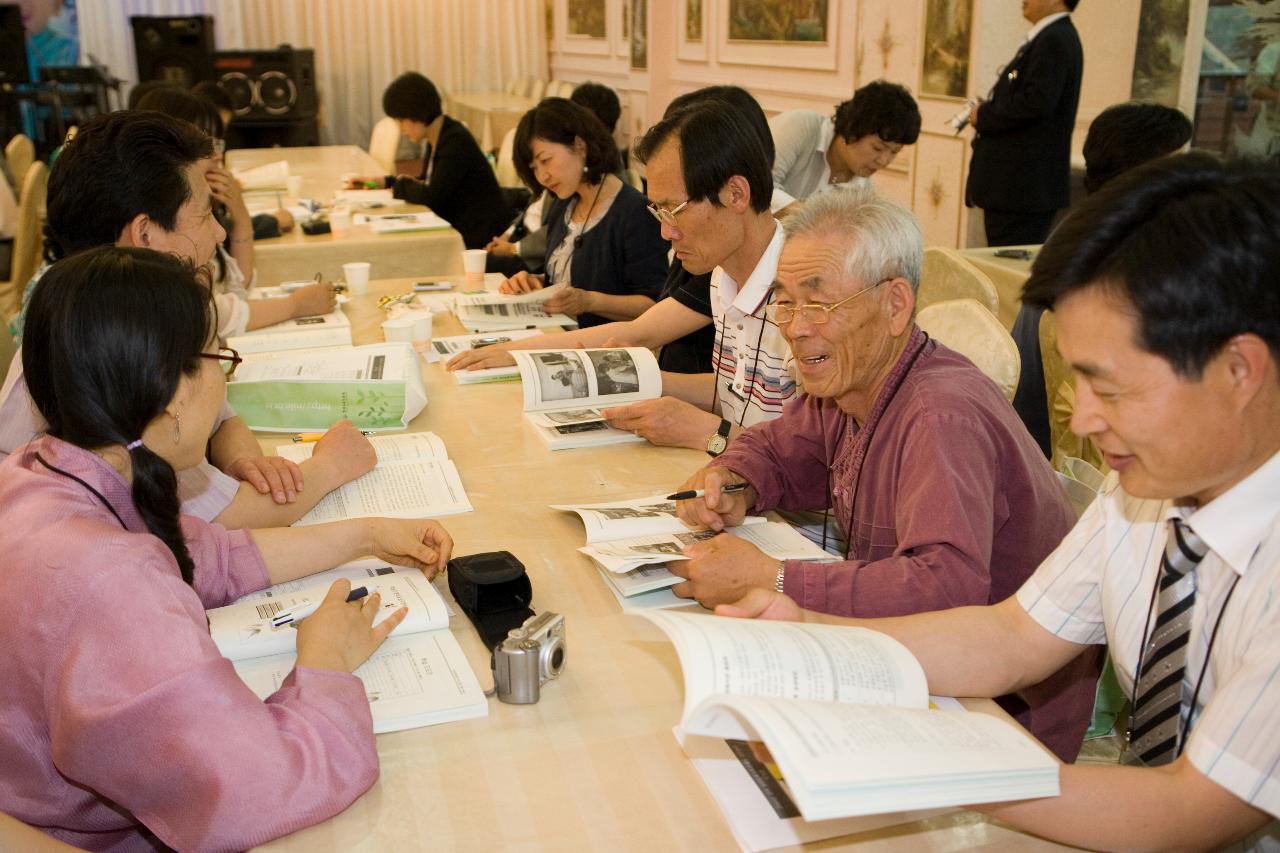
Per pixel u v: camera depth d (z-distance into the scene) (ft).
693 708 3.16
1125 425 2.83
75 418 3.58
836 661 3.43
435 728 3.66
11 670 3.35
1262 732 2.87
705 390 7.72
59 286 3.56
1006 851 3.14
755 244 6.84
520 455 6.47
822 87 20.03
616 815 3.22
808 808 2.67
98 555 3.30
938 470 4.51
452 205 17.40
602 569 4.91
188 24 28.35
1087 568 3.80
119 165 6.03
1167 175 2.75
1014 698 5.22
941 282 8.89
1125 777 3.09
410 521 4.90
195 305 3.73
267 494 5.43
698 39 24.66
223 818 3.08
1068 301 2.84
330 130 32.48
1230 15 12.00
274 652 4.10
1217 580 3.27
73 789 3.71
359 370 7.00
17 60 26.35
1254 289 2.60
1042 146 13.46
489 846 3.08
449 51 32.86
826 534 6.01
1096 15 13.96
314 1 31.30
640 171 26.12
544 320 9.68
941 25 16.33
